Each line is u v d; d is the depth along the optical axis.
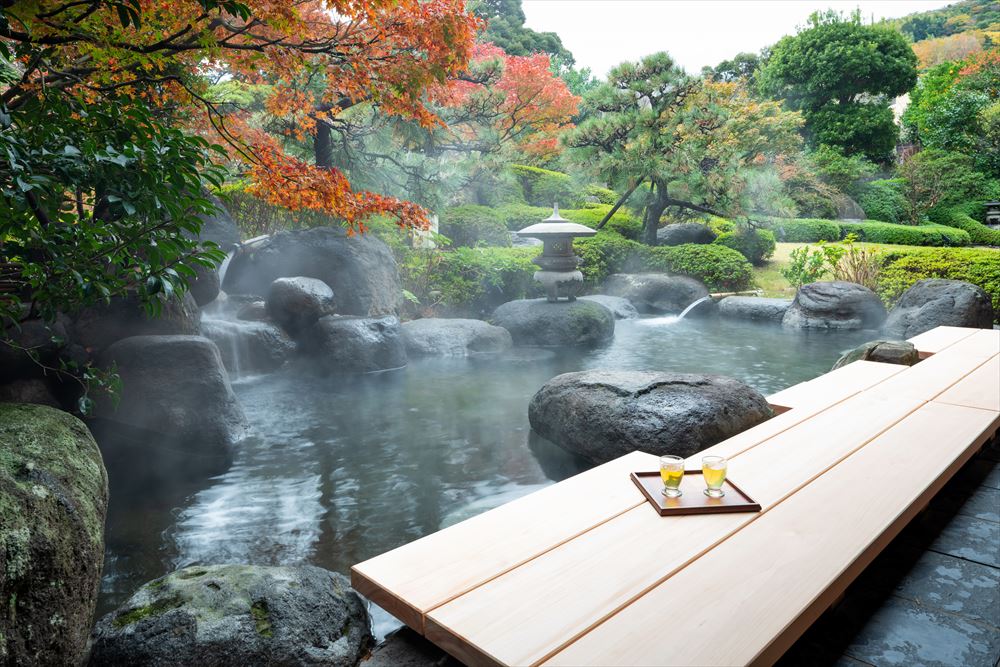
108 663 2.21
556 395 4.98
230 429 5.23
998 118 22.67
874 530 2.28
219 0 2.98
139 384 5.15
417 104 6.53
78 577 2.26
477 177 13.39
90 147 2.74
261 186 6.32
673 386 4.64
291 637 2.31
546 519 2.46
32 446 2.63
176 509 3.98
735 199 14.02
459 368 8.02
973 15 37.97
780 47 25.42
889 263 11.93
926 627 2.23
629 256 14.00
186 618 2.29
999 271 10.66
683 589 1.94
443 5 5.90
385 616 2.82
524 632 1.77
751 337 9.91
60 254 2.93
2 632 1.89
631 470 2.96
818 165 22.23
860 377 4.64
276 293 8.02
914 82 24.12
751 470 2.88
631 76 14.40
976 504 3.22
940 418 3.57
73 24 3.69
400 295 9.80
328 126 9.97
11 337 4.77
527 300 10.27
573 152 14.69
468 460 4.75
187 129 6.79
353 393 6.76
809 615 1.87
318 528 3.71
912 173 21.88
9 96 3.77
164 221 3.15
